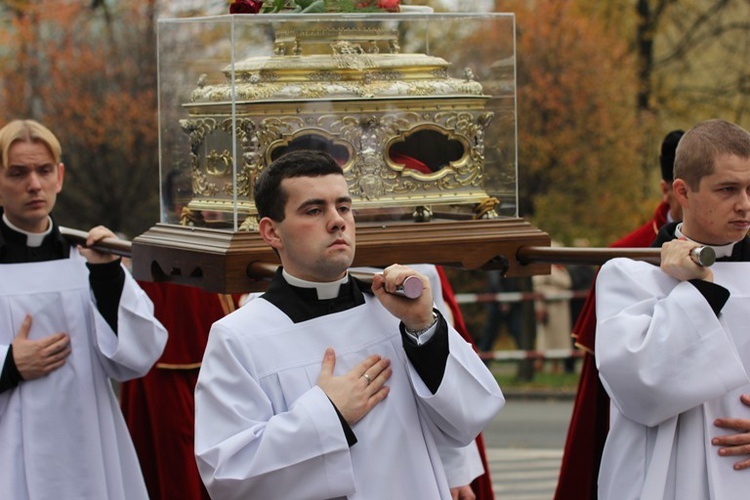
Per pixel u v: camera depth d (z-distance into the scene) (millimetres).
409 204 8375
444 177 8453
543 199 27703
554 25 26641
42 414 9773
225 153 8133
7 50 26828
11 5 26281
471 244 8320
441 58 8500
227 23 8102
